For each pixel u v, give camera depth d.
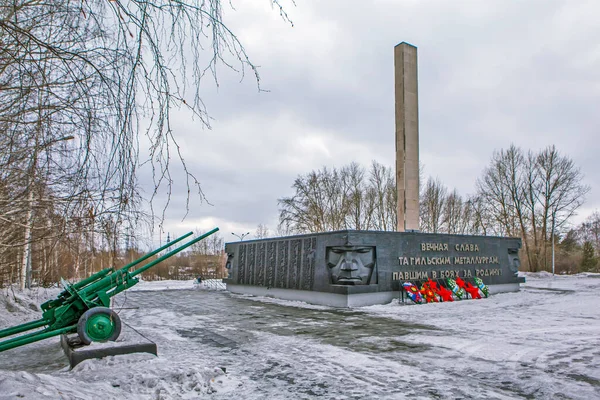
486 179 49.28
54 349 8.27
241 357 7.48
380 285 15.54
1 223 5.92
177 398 5.17
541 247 46.94
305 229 47.69
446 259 17.61
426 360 7.21
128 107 3.51
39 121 4.70
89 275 7.77
